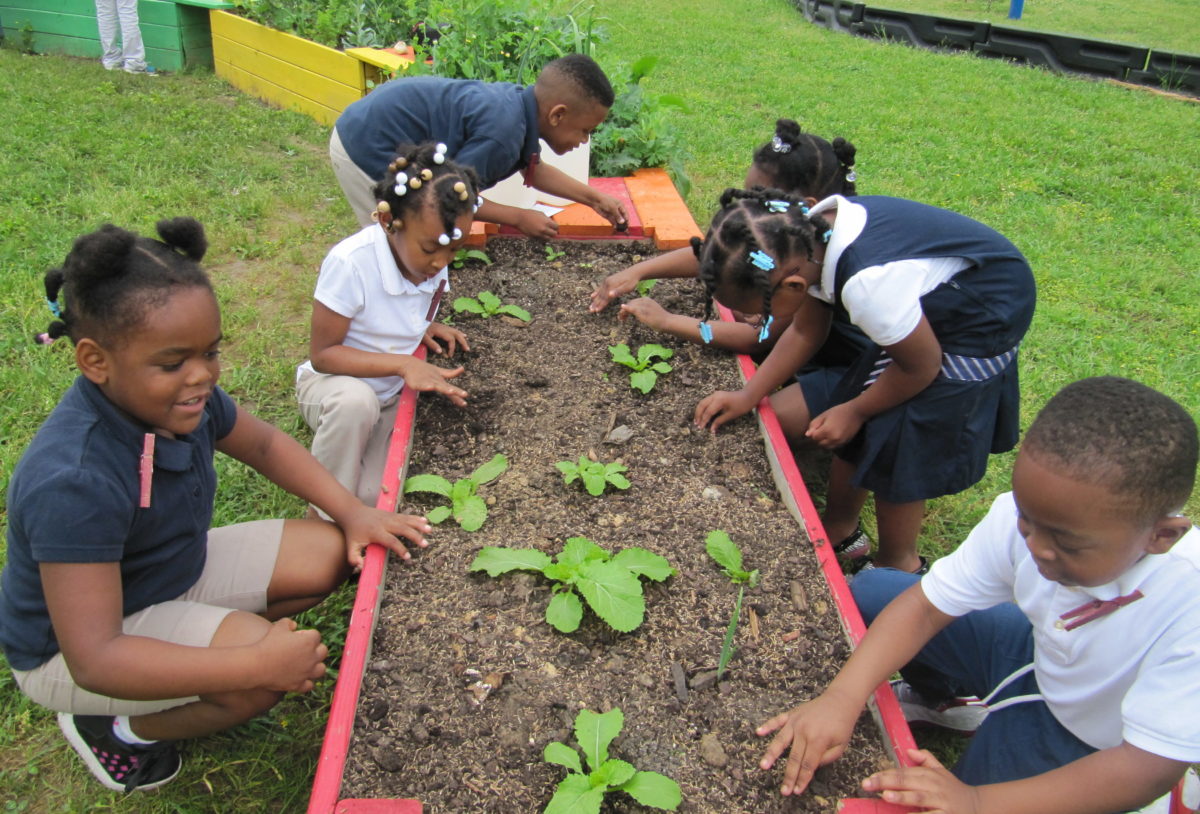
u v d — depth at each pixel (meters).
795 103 8.35
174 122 6.64
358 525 2.43
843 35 11.70
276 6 7.39
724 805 1.85
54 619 1.83
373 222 4.00
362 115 3.72
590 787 1.82
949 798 1.71
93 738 2.14
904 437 2.74
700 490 2.76
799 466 3.63
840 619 2.30
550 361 3.35
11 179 5.42
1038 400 4.04
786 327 3.37
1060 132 7.87
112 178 5.59
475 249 4.10
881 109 8.31
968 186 6.44
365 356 2.95
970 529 3.37
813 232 2.52
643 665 2.17
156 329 1.76
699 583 2.41
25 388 3.60
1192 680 1.59
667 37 10.78
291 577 2.41
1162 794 1.64
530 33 5.52
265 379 3.84
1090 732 1.88
